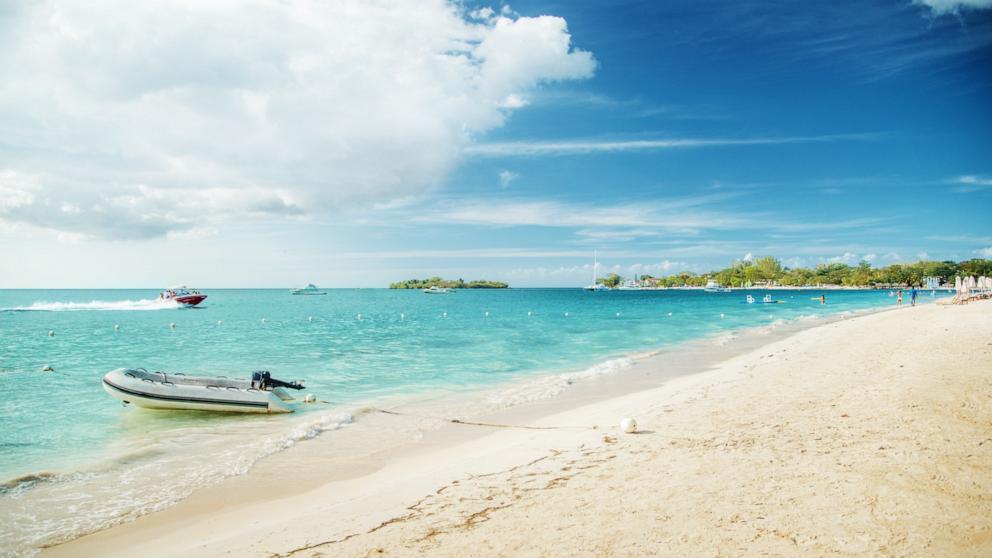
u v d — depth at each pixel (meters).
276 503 7.56
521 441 10.00
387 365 22.62
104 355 27.53
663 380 16.94
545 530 5.64
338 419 12.39
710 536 5.23
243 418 13.46
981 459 6.97
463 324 48.78
